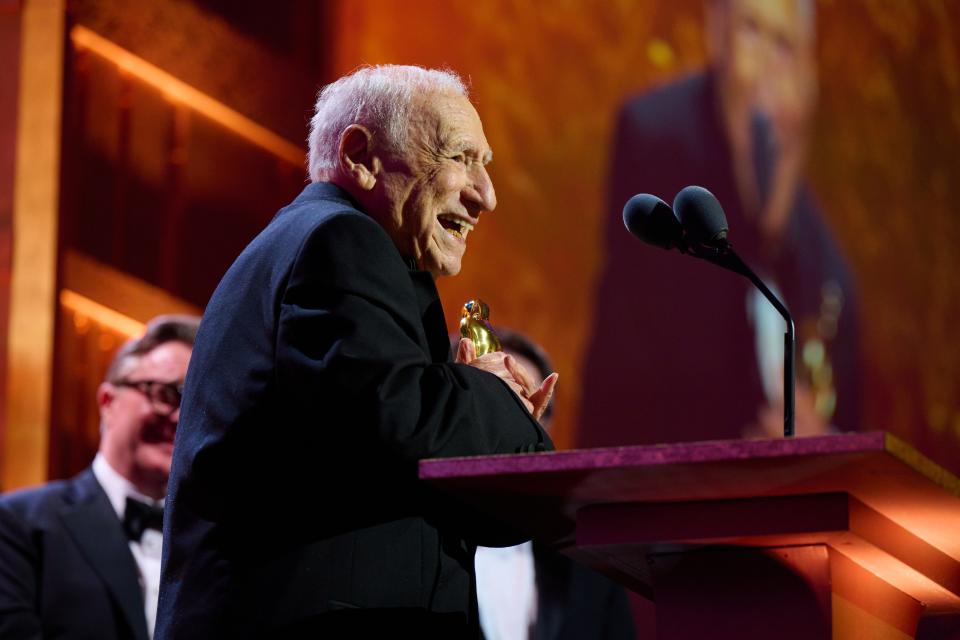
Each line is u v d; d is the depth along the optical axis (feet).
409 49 54.80
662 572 14.85
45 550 28.63
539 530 15.93
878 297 61.31
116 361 30.83
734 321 57.31
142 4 49.03
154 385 30.25
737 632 14.39
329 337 15.56
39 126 45.42
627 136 57.93
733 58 59.41
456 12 56.08
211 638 15.69
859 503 13.94
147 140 49.06
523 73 57.11
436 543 16.78
